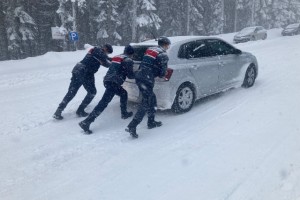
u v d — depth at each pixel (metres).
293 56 13.47
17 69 13.52
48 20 29.53
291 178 4.00
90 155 5.09
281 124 5.83
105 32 28.70
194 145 5.22
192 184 4.07
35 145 5.52
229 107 7.09
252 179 4.07
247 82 8.68
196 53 7.12
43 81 10.97
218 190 3.88
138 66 6.50
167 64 6.18
